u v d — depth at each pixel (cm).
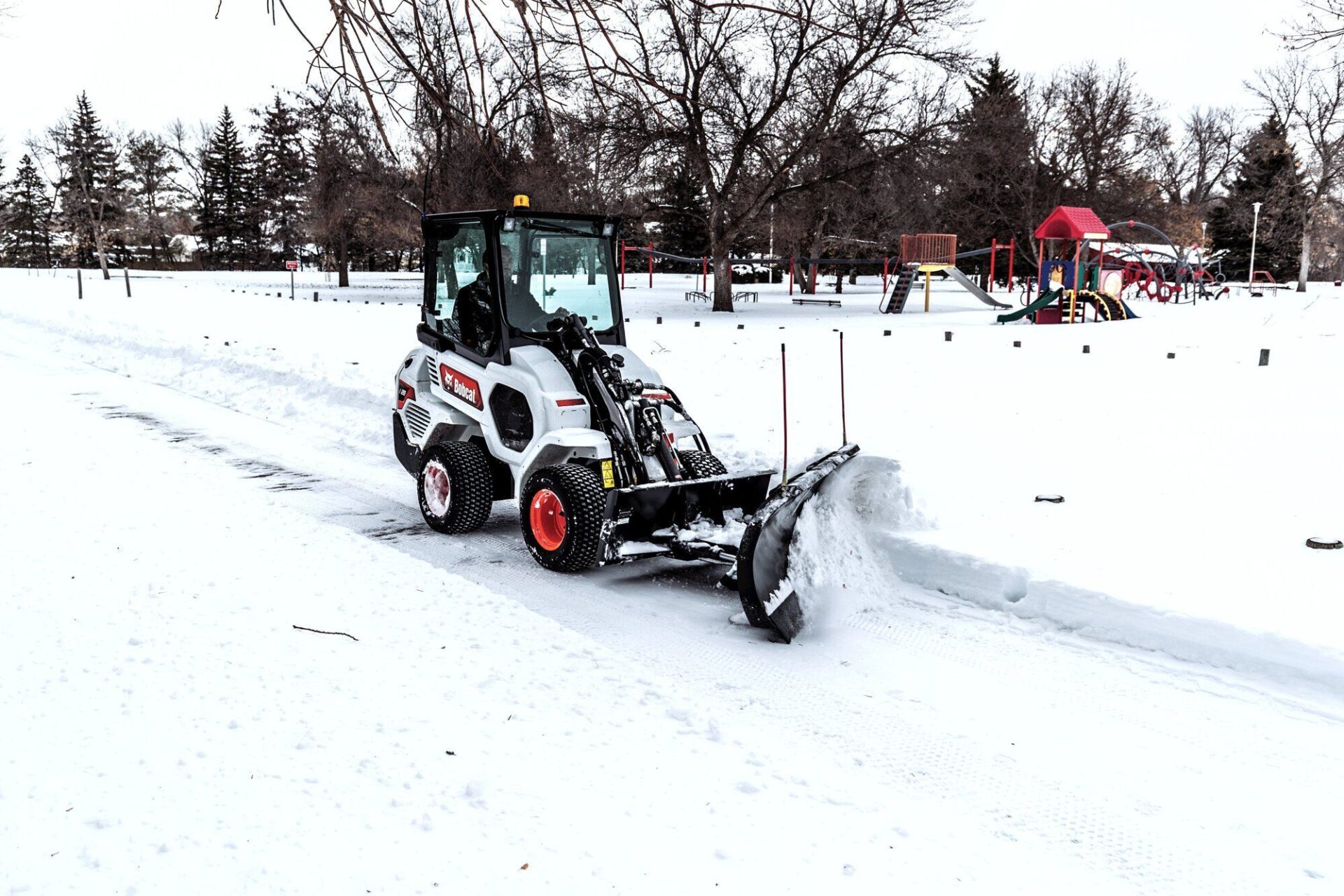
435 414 719
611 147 2258
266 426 1109
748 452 855
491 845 304
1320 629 450
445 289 740
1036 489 715
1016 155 3675
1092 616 503
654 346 1666
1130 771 370
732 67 2488
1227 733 400
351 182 3766
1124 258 3734
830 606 535
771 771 358
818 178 2866
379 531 709
